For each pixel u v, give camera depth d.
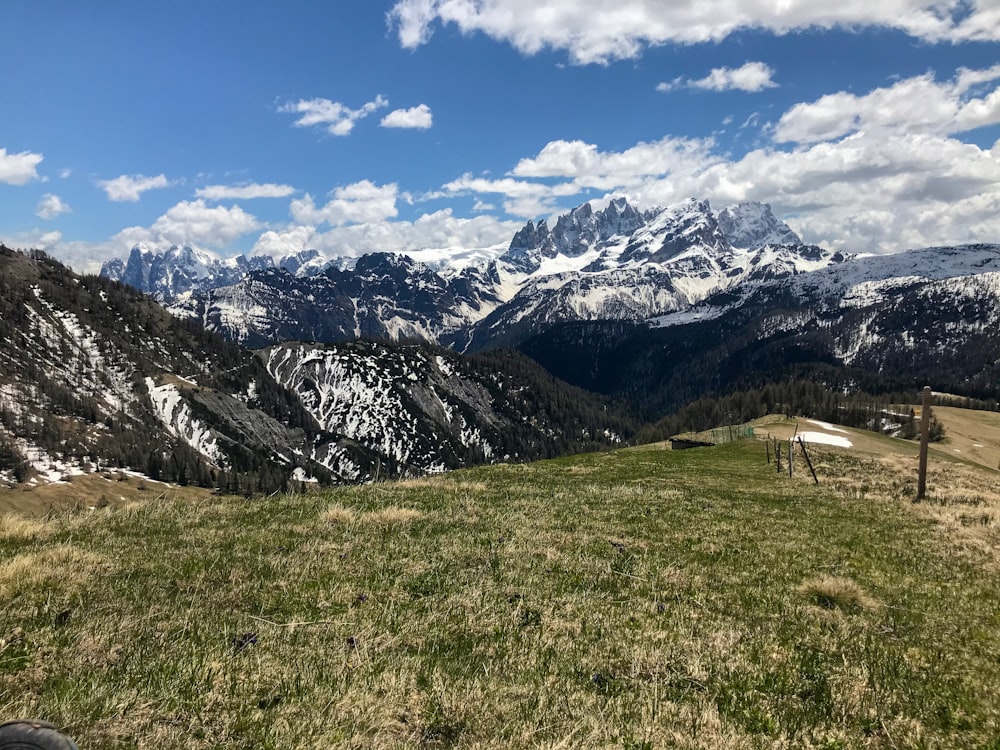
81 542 15.91
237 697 8.38
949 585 17.08
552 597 13.73
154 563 14.02
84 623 10.37
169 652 9.54
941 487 42.66
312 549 16.08
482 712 8.49
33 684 8.30
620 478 42.41
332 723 7.88
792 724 9.08
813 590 15.45
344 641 10.58
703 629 12.50
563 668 10.31
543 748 7.72
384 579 14.08
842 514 28.70
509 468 45.72
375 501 24.70
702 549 19.50
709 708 9.27
